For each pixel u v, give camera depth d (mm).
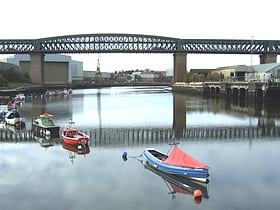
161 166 27719
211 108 77688
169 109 77188
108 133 46469
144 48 162500
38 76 152625
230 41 159875
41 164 30062
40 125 45875
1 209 20547
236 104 86062
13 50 151000
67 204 21188
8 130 49344
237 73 129750
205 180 24734
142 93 157625
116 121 58469
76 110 77000
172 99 110125
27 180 25656
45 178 26109
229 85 107375
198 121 57062
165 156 30047
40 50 152625
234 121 56156
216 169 27938
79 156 33000
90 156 32969
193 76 151375
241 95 99812
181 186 24250
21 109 78688
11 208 20688
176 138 42125
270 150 34531
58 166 29406
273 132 45375
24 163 30391
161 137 43094
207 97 116000
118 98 120062
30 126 52969
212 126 51500
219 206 20812
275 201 21406
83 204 21156
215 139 41062
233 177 25891
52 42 158000
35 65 151750
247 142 38875
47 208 20641
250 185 24141
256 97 87688
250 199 21734
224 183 24641
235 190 23297
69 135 39188
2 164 30078
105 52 154375
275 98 85312
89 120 59875
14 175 26859
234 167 28453
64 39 158750
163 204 21156
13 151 35250
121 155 33438
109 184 24734
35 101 105625
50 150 35719
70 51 152000
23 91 119250
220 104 87625
